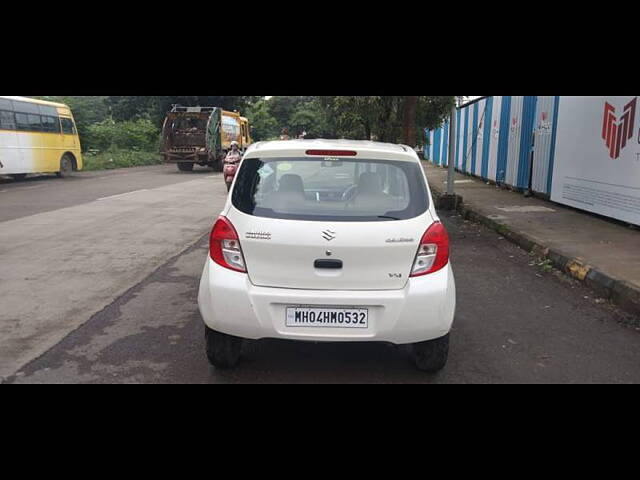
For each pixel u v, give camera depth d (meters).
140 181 21.38
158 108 42.41
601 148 10.28
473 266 7.62
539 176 13.75
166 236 9.51
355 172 3.92
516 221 10.41
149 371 4.13
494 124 17.88
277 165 3.94
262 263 3.72
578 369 4.28
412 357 4.43
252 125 61.03
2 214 11.89
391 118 14.30
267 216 3.75
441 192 15.48
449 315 3.80
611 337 4.98
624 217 9.59
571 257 7.27
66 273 6.97
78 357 4.37
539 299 6.11
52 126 21.78
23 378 3.99
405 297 3.67
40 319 5.26
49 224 10.64
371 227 3.69
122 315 5.39
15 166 19.84
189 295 6.08
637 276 6.25
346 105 13.55
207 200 14.84
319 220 3.71
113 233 9.76
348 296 3.65
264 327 3.71
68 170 23.03
